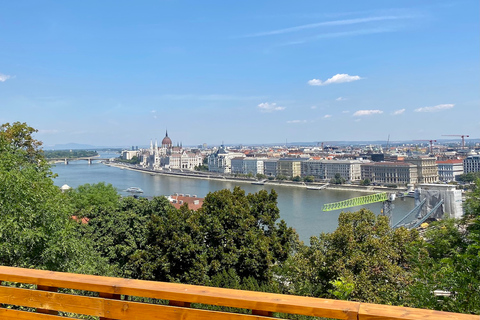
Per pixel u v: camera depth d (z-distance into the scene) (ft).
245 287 126.93
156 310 19.20
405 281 115.03
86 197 266.77
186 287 19.39
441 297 45.78
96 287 20.42
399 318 15.75
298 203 608.19
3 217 97.09
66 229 112.98
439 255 84.74
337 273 132.46
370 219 158.30
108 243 175.42
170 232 153.28
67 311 20.86
